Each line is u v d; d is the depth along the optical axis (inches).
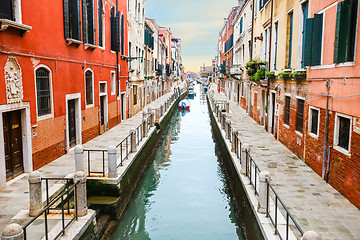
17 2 265.4
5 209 215.9
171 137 721.0
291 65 397.7
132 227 289.7
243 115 789.2
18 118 283.4
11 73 261.3
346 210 222.1
